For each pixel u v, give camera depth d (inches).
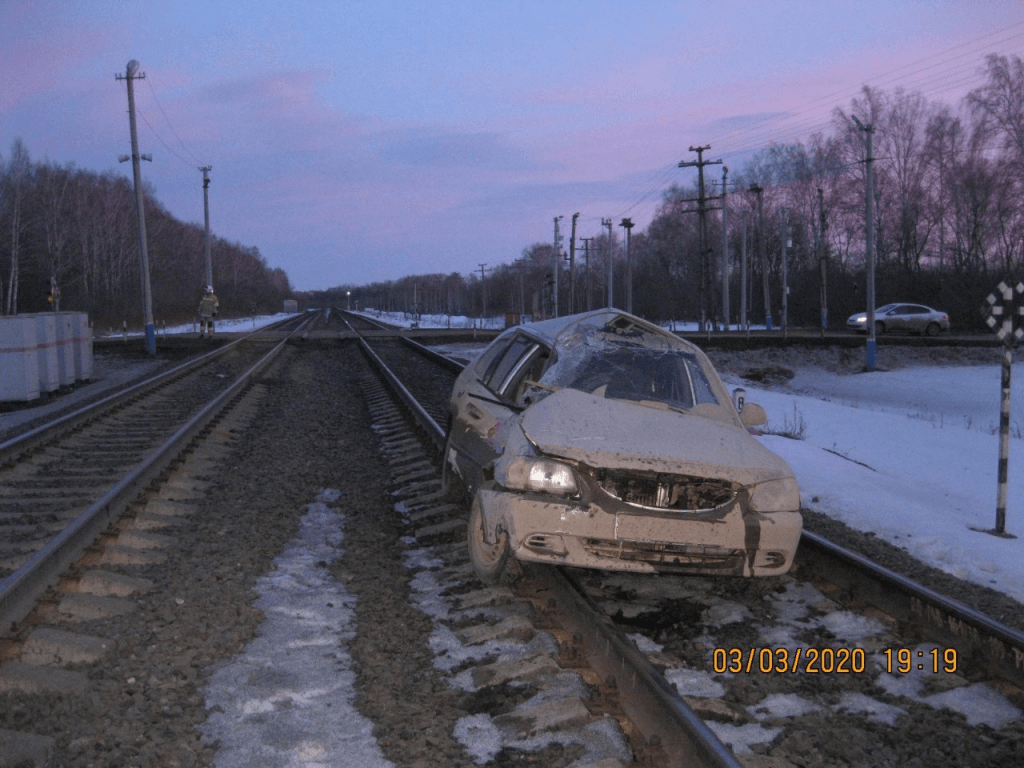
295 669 180.5
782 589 238.4
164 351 1306.6
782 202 3403.1
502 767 141.3
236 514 305.9
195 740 149.0
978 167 2395.4
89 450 426.9
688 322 3262.8
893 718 163.8
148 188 4542.3
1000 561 285.0
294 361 1091.9
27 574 200.8
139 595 219.6
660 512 201.9
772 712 165.2
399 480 369.7
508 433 229.6
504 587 223.9
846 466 459.5
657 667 177.6
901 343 1630.2
